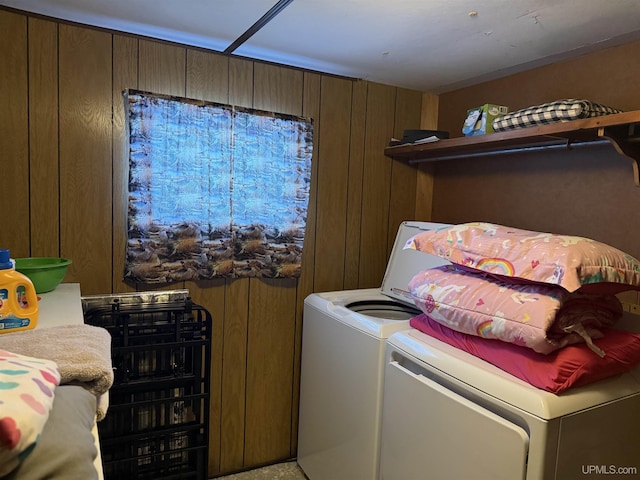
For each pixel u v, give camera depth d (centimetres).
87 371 84
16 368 65
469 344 141
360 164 242
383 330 169
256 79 211
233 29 175
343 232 241
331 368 201
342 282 244
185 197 197
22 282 112
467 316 137
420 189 261
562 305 119
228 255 209
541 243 128
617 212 171
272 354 230
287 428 238
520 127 174
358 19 160
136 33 185
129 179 186
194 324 187
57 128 177
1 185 171
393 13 154
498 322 127
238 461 227
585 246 123
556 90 196
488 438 121
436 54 193
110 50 182
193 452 193
